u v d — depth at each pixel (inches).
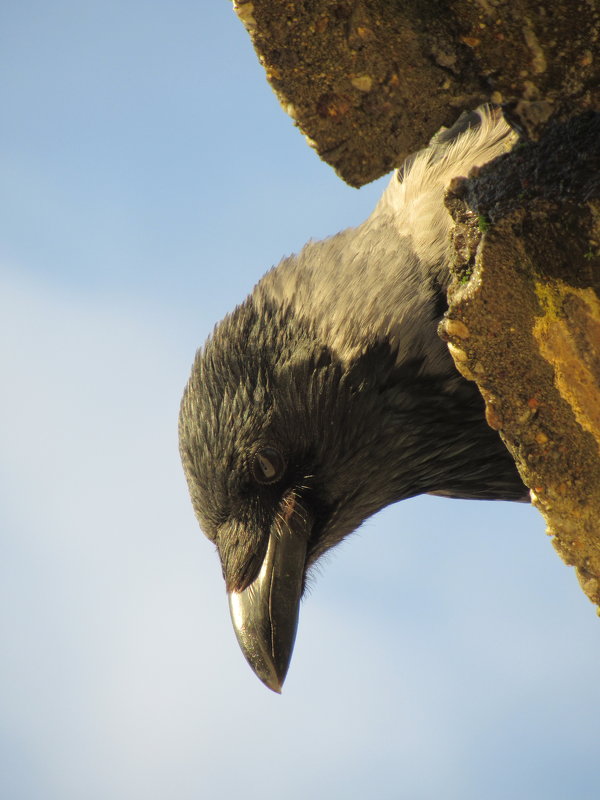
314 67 108.8
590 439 109.3
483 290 109.0
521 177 108.8
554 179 108.7
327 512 114.7
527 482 109.7
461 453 115.0
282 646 113.9
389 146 109.2
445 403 114.5
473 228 109.1
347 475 114.6
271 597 114.0
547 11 100.9
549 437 109.4
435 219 114.3
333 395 114.3
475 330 109.2
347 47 108.7
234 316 114.8
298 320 114.5
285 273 114.9
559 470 109.5
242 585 114.3
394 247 114.4
